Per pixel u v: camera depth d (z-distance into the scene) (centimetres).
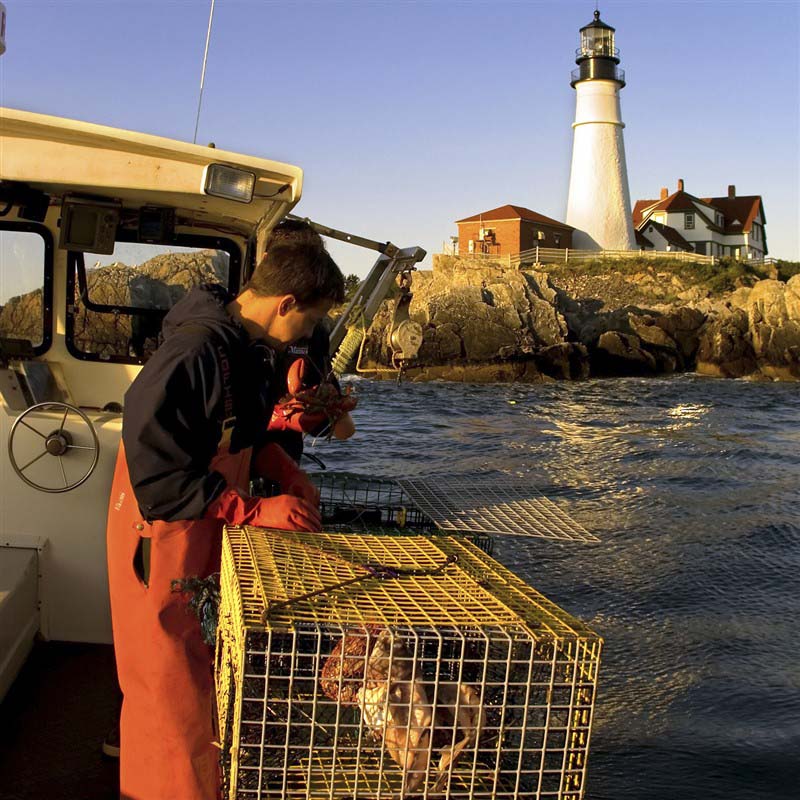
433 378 4288
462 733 216
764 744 477
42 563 398
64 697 374
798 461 1540
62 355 494
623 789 427
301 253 259
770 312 4641
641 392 3506
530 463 1442
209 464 263
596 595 726
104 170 327
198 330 253
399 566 247
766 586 765
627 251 6794
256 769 203
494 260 6219
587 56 7038
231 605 221
